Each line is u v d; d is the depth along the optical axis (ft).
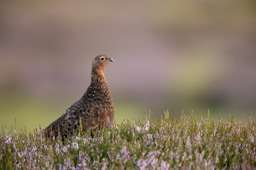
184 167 59.57
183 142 65.82
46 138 74.90
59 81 346.95
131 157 62.18
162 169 59.26
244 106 298.97
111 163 62.18
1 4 494.59
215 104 302.66
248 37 465.47
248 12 530.27
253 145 66.49
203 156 62.75
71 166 63.41
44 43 431.84
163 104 294.25
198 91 320.91
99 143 67.26
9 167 65.00
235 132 70.44
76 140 70.28
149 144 65.51
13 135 73.31
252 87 325.62
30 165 64.13
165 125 72.54
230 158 63.52
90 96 83.46
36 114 276.41
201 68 365.20
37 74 355.15
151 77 334.85
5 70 362.53
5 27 459.73
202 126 72.64
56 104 306.96
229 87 327.67
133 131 71.00
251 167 61.05
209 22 496.23
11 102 300.81
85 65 388.37
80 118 78.79
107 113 83.15
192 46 426.92
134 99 297.74
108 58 85.46
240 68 376.27
